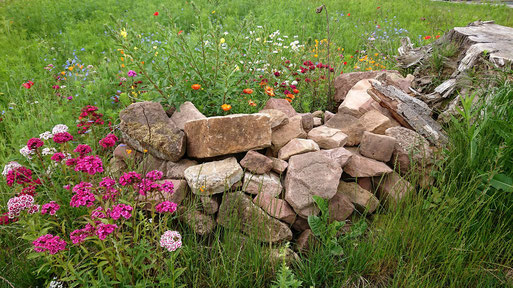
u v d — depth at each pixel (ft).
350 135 10.38
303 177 8.30
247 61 12.69
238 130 8.91
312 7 33.50
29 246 7.85
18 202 6.43
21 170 7.42
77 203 5.95
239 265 7.17
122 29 10.42
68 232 8.05
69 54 22.66
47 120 12.12
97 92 13.65
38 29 27.94
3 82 17.21
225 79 10.30
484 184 8.19
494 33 14.79
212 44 11.19
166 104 10.93
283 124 10.17
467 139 8.73
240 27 11.89
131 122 9.12
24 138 11.27
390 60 19.44
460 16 33.60
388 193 9.10
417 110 10.71
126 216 5.86
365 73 13.47
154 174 6.88
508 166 8.54
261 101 12.57
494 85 10.73
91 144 9.82
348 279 7.44
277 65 14.93
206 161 9.41
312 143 9.43
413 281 6.99
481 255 7.53
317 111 12.71
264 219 7.61
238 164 8.67
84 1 34.55
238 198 8.13
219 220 8.22
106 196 6.50
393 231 7.86
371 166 9.11
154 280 6.89
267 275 7.41
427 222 7.77
